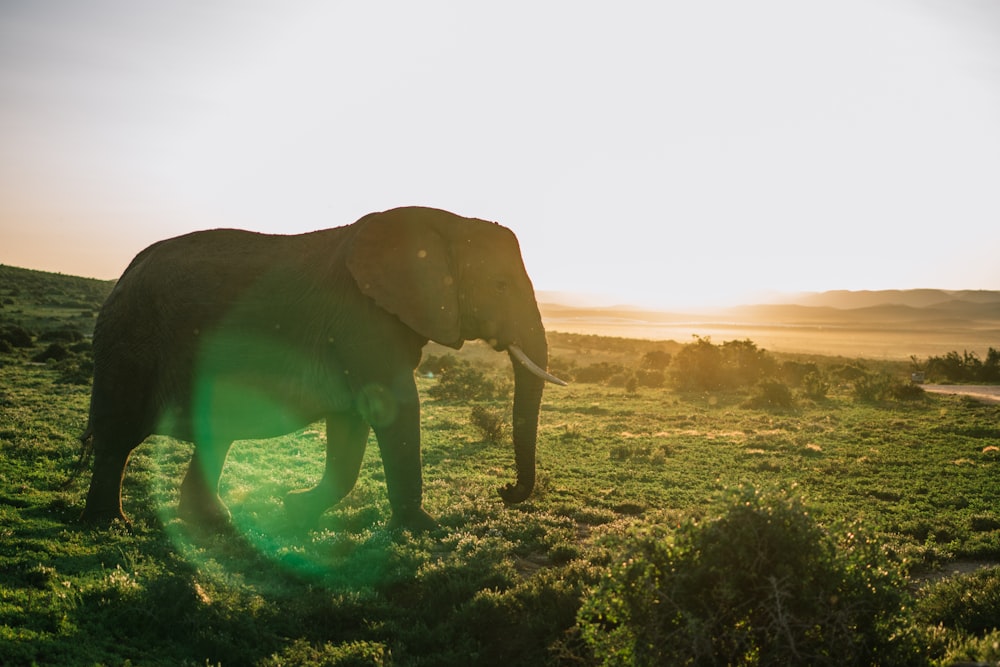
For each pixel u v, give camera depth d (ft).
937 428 90.53
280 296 34.63
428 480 54.24
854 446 76.95
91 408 35.91
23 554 29.89
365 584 30.63
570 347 355.15
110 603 25.52
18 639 21.86
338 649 25.08
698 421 98.89
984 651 19.86
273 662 23.86
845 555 19.90
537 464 62.39
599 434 83.10
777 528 19.66
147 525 36.76
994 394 145.69
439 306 33.78
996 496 52.65
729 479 57.62
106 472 35.65
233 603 27.45
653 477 58.08
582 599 25.30
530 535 38.27
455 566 31.42
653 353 209.97
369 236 34.04
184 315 34.40
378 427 34.47
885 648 19.34
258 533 36.68
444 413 100.63
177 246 36.04
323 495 37.91
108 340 35.37
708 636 18.78
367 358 33.88
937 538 41.81
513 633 26.32
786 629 18.10
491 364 210.38
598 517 43.42
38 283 400.67
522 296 36.24
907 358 408.26
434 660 24.59
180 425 35.27
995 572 29.04
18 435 59.93
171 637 24.81
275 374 34.50
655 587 19.57
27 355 166.91
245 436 35.55
